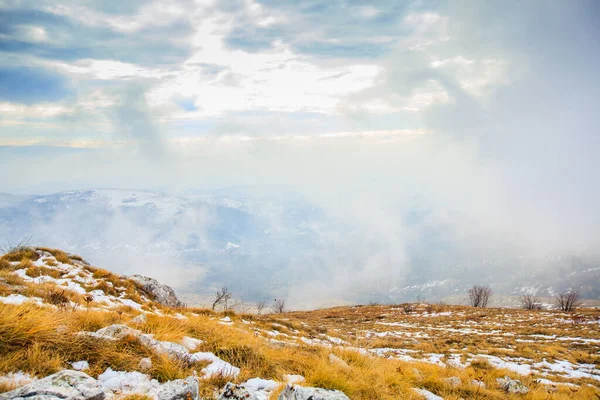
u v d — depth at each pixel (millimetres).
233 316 21594
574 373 17062
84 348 5387
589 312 45156
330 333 24422
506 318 42094
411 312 52688
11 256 17719
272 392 5297
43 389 3637
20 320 5254
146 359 5500
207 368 6066
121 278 20375
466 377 10148
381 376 7801
